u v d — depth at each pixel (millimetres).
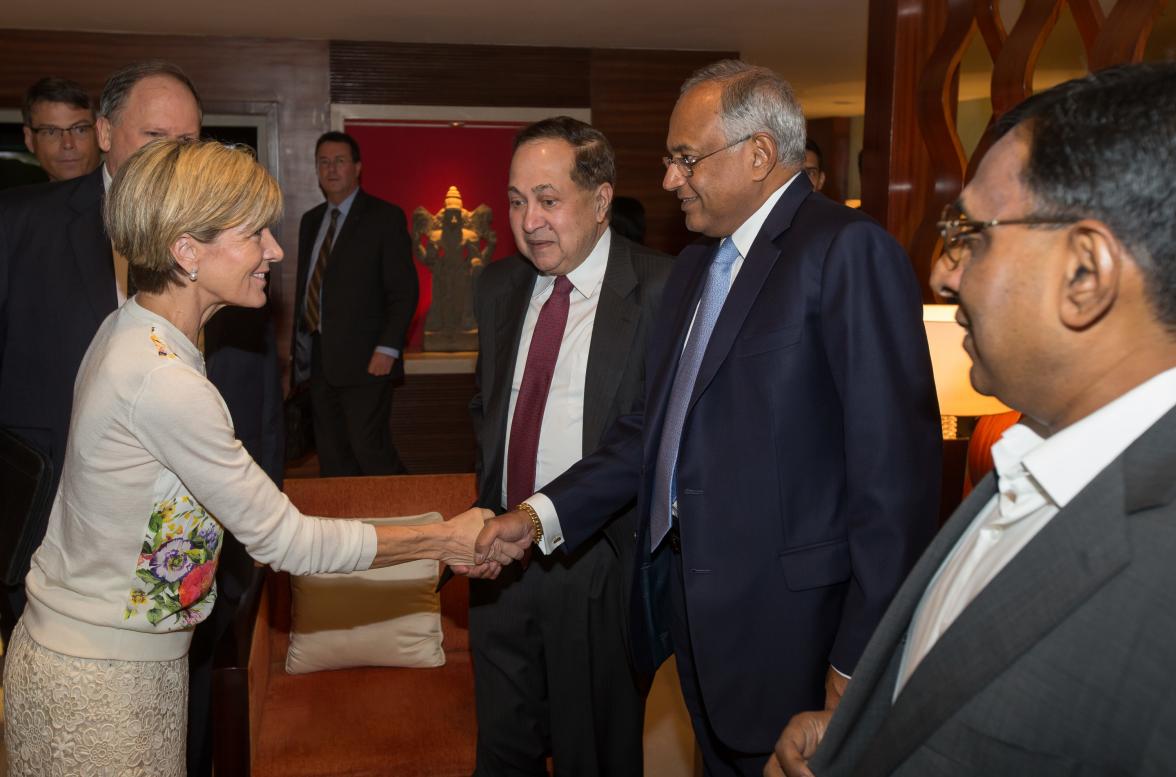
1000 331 789
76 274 2004
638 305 2021
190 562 1481
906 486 1438
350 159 5227
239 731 1926
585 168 1997
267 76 6355
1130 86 729
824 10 5512
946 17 2885
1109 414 742
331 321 5184
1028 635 719
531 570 2098
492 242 6789
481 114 6625
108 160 2039
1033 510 811
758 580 1584
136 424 1378
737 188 1634
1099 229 717
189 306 1499
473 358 6688
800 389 1542
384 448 5348
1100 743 684
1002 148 800
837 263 1493
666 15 5672
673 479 1727
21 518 1841
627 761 2168
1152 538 680
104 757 1430
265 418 2221
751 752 1618
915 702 785
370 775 2227
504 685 2139
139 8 5449
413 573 2684
